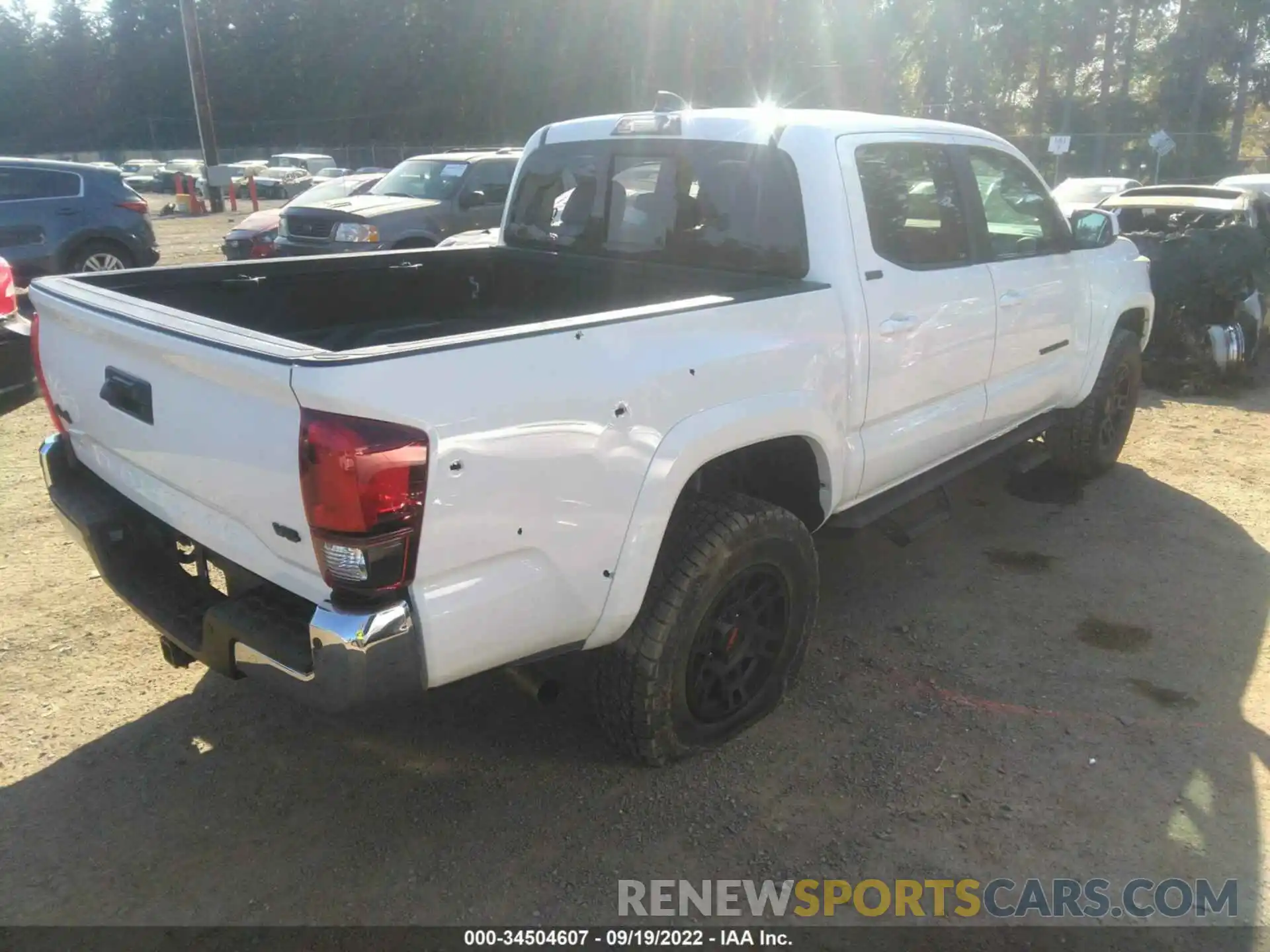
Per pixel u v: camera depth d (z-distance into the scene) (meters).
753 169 3.48
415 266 4.20
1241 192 9.12
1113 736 3.29
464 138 55.53
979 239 4.06
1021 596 4.30
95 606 4.07
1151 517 5.20
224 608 2.49
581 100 50.47
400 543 2.18
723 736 3.20
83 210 10.70
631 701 2.90
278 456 2.20
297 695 2.30
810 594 3.32
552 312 4.25
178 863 2.71
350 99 57.84
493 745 3.24
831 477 3.36
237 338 2.31
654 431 2.66
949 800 2.98
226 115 63.56
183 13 21.83
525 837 2.82
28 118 71.94
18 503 5.14
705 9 42.84
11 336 6.25
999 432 4.60
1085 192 14.24
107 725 3.31
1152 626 4.04
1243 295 7.86
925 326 3.67
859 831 2.85
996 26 40.84
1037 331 4.47
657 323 2.69
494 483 2.31
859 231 3.40
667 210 3.81
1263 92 43.44
